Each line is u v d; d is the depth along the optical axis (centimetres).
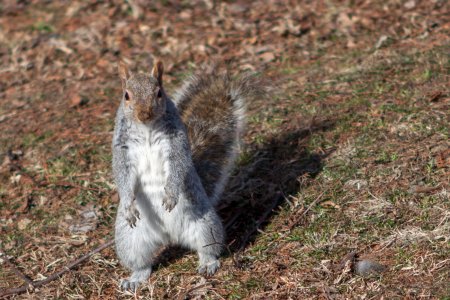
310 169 1113
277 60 1505
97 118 1395
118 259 1016
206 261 968
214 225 959
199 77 1198
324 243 957
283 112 1281
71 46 1692
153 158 935
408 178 1040
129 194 929
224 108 1138
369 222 979
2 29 1844
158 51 1617
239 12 1736
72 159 1265
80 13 1852
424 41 1450
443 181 1019
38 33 1783
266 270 930
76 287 962
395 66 1354
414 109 1192
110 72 1575
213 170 1062
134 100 895
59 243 1064
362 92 1287
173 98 1191
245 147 1207
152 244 970
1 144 1335
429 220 955
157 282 949
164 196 945
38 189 1195
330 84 1347
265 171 1146
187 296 905
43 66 1636
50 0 1980
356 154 1113
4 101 1512
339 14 1641
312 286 883
